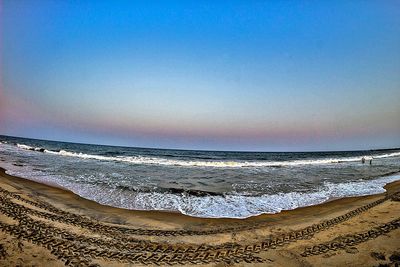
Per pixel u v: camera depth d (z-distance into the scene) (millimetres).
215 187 15180
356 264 5422
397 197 11625
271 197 12672
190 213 9758
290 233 7512
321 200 12219
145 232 7453
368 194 13664
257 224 8484
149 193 12914
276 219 9086
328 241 6738
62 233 6816
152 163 30781
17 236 6242
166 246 6457
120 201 11172
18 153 33156
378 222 8039
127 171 21453
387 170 27328
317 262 5586
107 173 19469
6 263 5000
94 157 36156
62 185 13930
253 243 6734
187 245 6562
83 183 14773
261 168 28391
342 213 9633
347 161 44562
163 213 9656
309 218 9148
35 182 14250
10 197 9758
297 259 5758
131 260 5629
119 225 7973
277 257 5883
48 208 9102
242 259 5785
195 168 26609
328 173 23719
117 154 52406
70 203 10336
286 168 28797
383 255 5773
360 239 6746
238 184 16438
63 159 29781
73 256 5586
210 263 5605
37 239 6234
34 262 5156
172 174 20797
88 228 7438
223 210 10227
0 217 7383
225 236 7266
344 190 14828
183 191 13602
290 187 15602
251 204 11234
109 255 5797
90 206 10109
